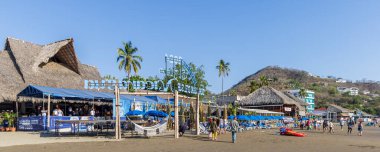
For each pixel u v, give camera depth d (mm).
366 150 22766
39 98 34094
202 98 46812
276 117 56531
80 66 45469
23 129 30781
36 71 37844
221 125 36031
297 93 151750
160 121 30766
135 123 27953
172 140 25953
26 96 32375
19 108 36062
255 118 48375
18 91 33906
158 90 31766
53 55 40125
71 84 40875
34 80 36562
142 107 40438
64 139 23953
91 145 21203
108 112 39281
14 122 31188
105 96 35688
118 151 18922
